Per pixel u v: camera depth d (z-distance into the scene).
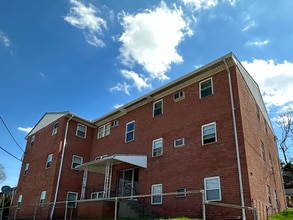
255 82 17.98
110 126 21.20
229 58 13.91
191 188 13.14
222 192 11.85
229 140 12.60
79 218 14.94
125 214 14.73
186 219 10.83
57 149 20.38
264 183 14.27
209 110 14.12
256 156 13.75
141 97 18.23
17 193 23.45
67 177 19.92
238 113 12.79
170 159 14.90
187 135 14.61
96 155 21.22
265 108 20.17
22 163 24.75
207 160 13.07
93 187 19.61
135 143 17.84
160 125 16.52
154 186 15.03
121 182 17.42
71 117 21.67
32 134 25.59
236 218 10.92
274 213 15.08
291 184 29.05
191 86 15.71
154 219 11.32
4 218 23.20
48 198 18.72
